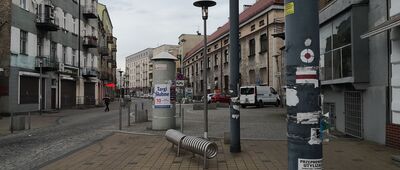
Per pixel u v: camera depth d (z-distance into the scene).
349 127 14.01
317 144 4.16
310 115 4.16
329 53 15.27
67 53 42.38
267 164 8.87
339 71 14.12
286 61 4.35
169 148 11.35
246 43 50.06
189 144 9.25
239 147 10.50
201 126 18.16
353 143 11.95
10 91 30.03
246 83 50.06
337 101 15.25
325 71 15.77
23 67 32.06
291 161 4.26
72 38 44.06
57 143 13.23
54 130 18.09
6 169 8.86
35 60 34.16
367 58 12.48
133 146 11.98
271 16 42.03
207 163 8.89
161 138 13.74
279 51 41.03
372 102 12.16
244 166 8.67
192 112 30.67
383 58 11.45
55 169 8.66
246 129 16.50
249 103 37.59
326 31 15.69
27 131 17.84
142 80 153.38
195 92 80.94
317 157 4.17
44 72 35.84
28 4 33.09
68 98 42.91
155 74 16.62
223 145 11.80
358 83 12.55
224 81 59.84
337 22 14.34
